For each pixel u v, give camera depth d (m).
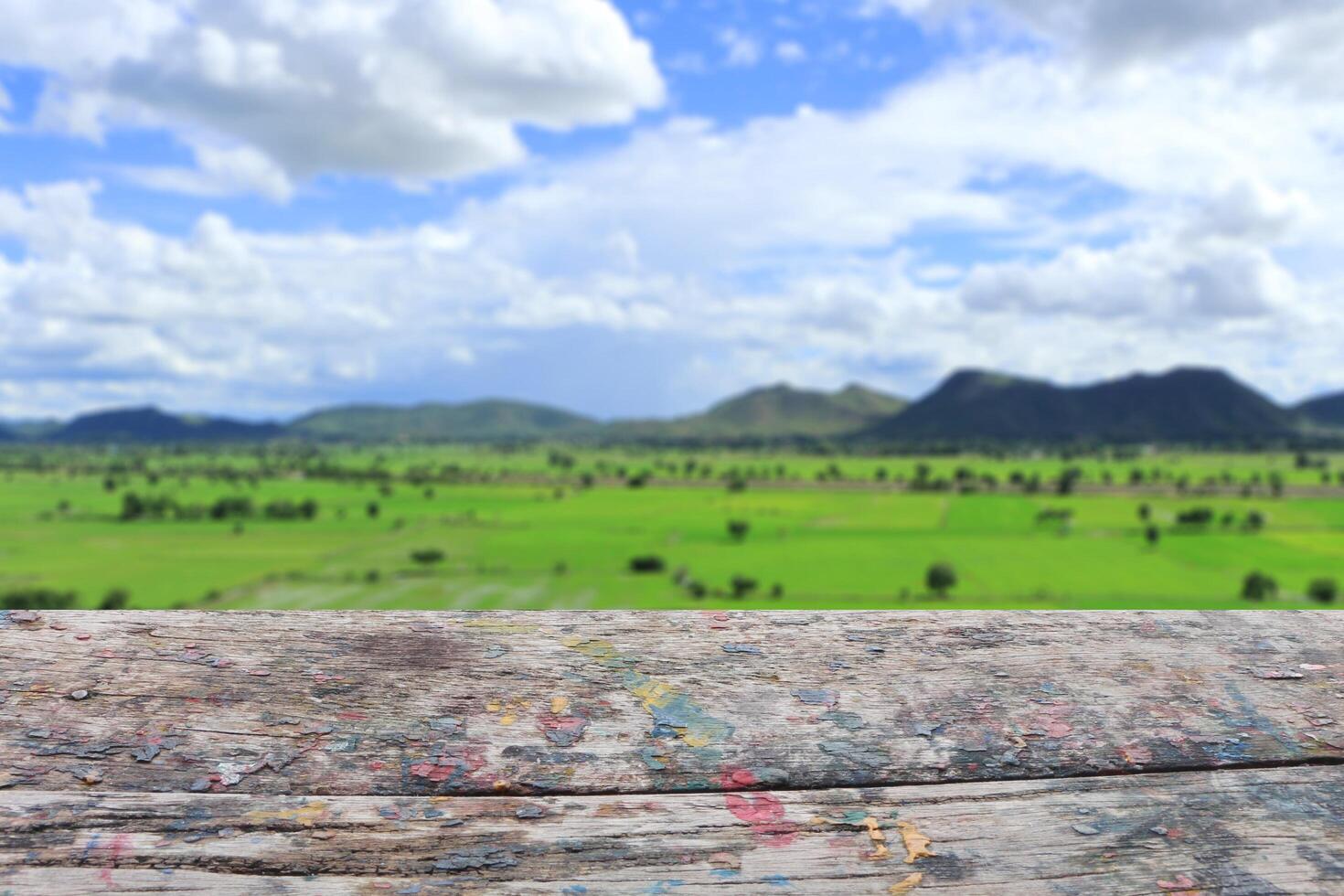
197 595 80.44
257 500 158.38
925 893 1.18
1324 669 1.59
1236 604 73.75
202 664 1.50
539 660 1.56
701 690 1.50
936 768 1.37
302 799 1.28
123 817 1.23
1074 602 74.75
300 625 1.63
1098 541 110.25
